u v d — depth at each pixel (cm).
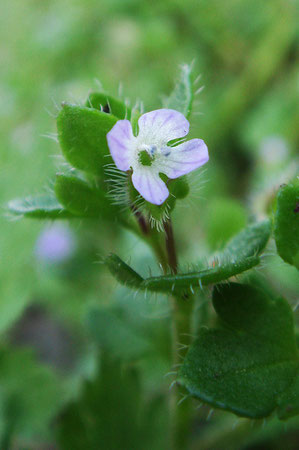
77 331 12
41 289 12
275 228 7
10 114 13
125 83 15
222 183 13
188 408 8
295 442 9
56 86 14
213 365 7
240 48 15
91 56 15
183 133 6
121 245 12
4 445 9
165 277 6
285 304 7
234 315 7
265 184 9
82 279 12
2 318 10
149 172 6
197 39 16
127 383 9
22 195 12
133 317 9
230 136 14
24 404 9
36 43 15
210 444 9
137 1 16
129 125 6
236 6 16
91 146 7
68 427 9
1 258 11
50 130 13
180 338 7
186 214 12
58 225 12
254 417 6
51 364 11
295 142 14
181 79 7
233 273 6
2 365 10
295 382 7
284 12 15
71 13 16
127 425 9
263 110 14
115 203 7
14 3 17
